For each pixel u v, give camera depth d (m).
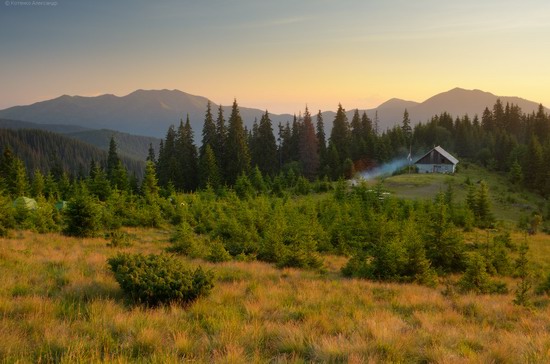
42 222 28.95
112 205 39.00
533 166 87.44
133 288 10.16
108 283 11.44
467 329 9.56
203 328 8.38
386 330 8.21
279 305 10.68
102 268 13.79
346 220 33.34
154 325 8.05
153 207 38.69
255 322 8.59
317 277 17.19
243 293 12.17
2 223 26.98
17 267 12.83
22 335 6.90
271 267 19.44
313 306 11.02
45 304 8.55
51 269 13.18
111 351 6.56
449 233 22.73
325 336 7.85
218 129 88.12
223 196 60.69
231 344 6.92
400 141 122.56
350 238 30.48
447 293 14.84
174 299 10.21
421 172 99.00
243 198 59.25
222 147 87.69
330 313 10.29
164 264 11.33
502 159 114.06
